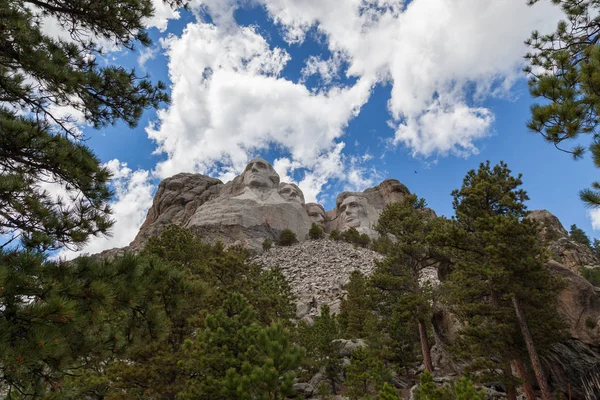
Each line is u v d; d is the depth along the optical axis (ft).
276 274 110.11
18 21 22.17
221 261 77.82
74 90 25.26
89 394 43.11
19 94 24.20
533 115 21.57
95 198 24.76
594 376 53.62
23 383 17.03
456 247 61.36
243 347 43.01
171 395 44.86
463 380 33.09
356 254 224.94
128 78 28.07
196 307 58.95
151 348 45.55
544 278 51.67
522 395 61.82
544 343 53.88
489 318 58.13
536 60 31.32
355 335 104.06
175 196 332.80
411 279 86.69
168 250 101.30
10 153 22.80
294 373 39.09
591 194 19.35
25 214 20.31
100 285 17.60
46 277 16.85
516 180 64.28
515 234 52.85
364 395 60.75
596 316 59.77
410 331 93.30
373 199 356.18
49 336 14.78
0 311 14.53
